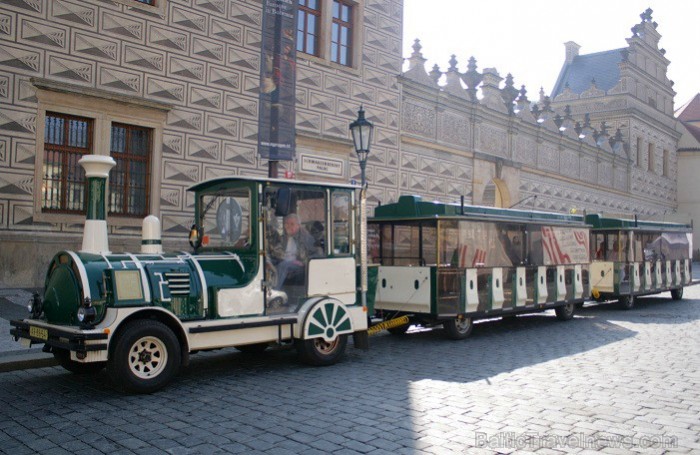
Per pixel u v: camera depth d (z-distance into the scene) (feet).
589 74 152.35
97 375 26.22
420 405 21.75
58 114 44.39
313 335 28.04
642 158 141.59
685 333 41.29
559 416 20.53
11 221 41.75
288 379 26.03
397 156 71.72
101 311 22.76
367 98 67.67
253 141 55.57
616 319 50.42
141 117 48.11
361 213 30.81
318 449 17.06
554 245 47.42
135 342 22.79
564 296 48.01
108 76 46.19
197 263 25.79
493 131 88.89
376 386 24.75
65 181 44.75
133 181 48.42
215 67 52.85
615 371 28.12
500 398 22.86
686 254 71.31
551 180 104.12
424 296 37.76
